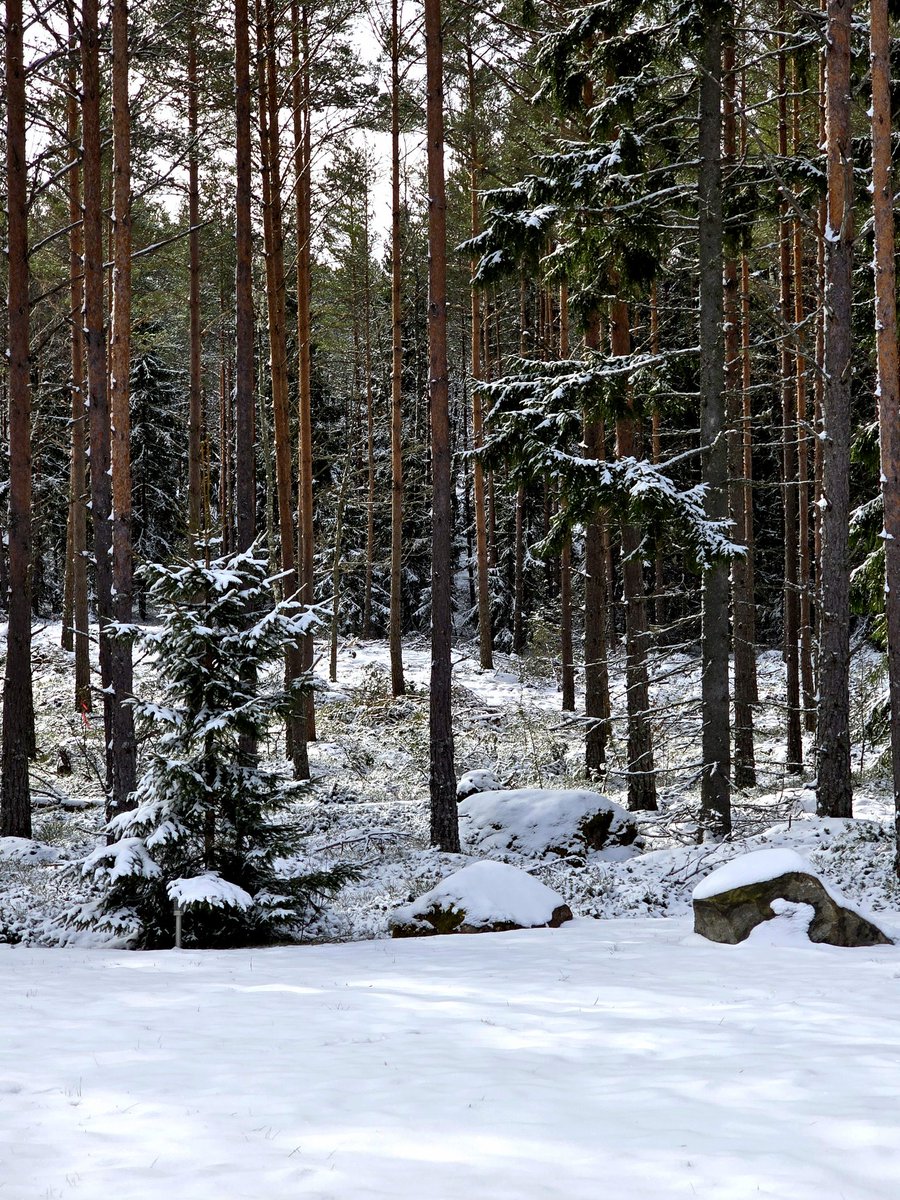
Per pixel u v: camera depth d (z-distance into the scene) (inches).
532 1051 249.4
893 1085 216.8
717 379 606.9
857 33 603.2
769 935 393.4
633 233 623.8
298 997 316.5
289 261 1274.6
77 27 611.8
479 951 399.9
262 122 884.6
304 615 474.3
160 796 449.4
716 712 603.8
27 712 668.1
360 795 835.4
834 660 585.6
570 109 651.5
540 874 586.6
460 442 2054.6
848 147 554.9
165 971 370.3
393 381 1196.5
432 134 633.0
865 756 854.5
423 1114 201.9
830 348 574.9
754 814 684.7
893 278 492.4
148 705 451.5
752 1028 268.5
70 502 1083.3
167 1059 244.8
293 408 1601.9
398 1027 276.1
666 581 1449.3
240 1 714.2
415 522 1886.1
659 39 611.8
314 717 1051.9
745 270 842.8
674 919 473.7
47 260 1127.0
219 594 469.7
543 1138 187.9
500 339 1509.6
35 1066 239.8
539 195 621.0
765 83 876.0
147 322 1264.8
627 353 730.8
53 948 442.9
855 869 498.6
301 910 470.9
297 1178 171.3
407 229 1553.9
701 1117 198.8
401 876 578.9
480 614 1350.9
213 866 456.4
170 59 833.5
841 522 582.6
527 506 1633.9
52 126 647.1
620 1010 291.7
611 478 571.2
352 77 928.9
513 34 847.7
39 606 1911.9
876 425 670.5
